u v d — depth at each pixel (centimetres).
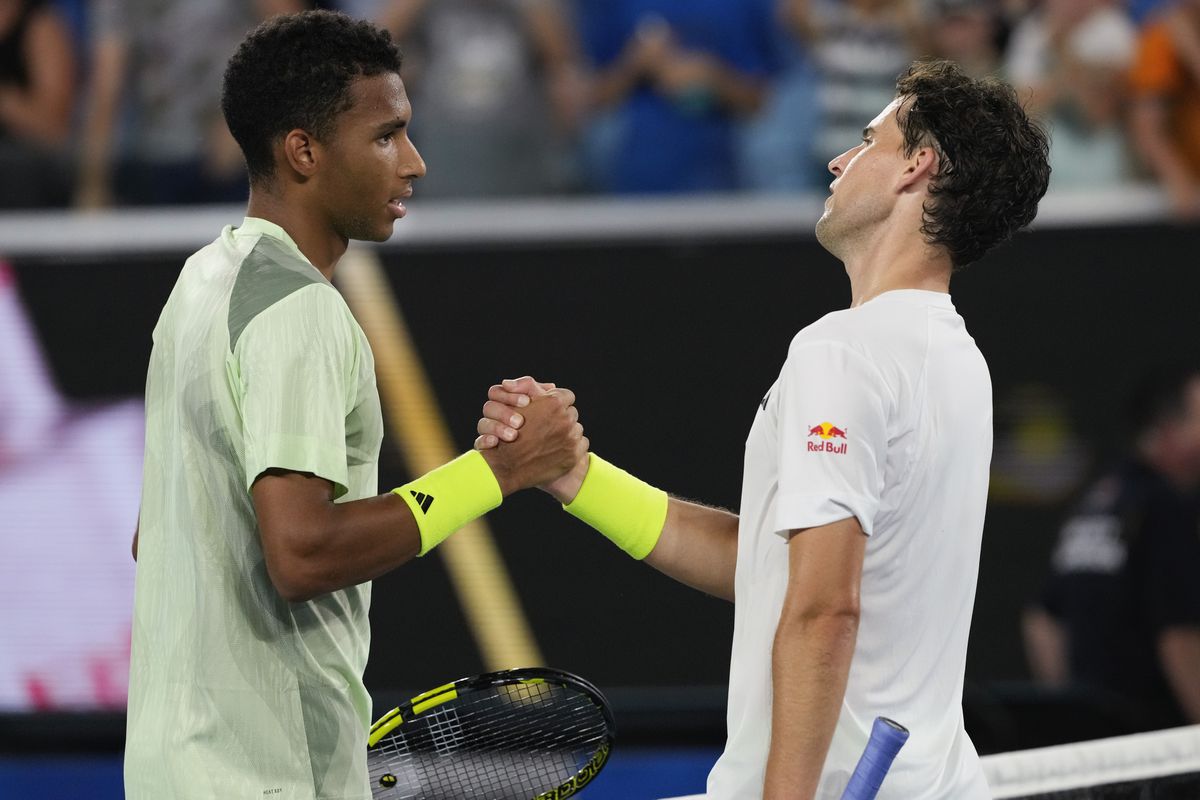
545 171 2303
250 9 2295
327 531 721
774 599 759
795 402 726
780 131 2300
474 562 1981
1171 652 1989
